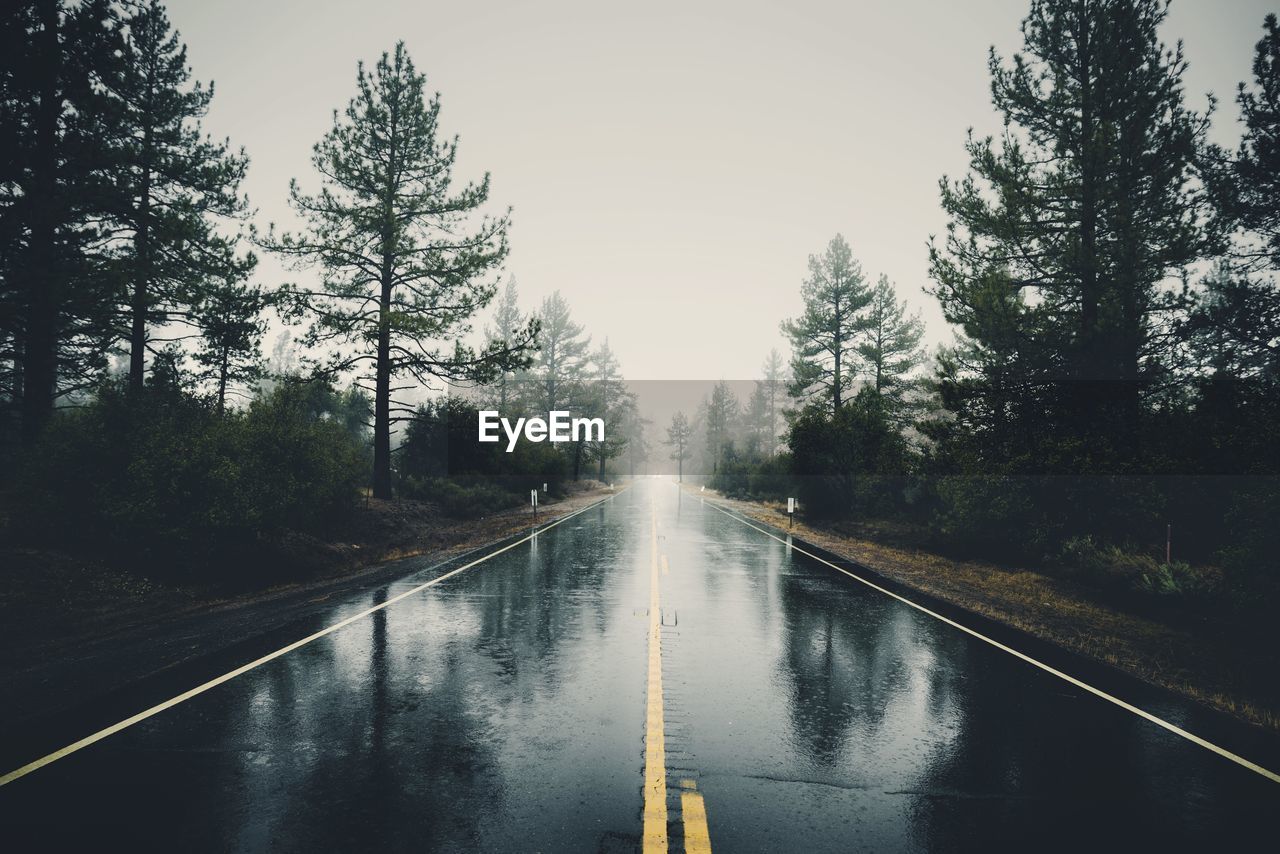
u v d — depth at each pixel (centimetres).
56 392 1614
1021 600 1171
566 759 456
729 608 1020
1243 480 1020
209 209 2098
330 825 363
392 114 2377
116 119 1484
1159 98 1526
